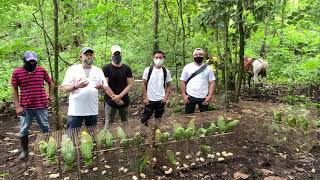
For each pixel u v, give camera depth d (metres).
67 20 9.27
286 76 12.25
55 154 4.61
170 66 9.74
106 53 10.46
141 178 5.09
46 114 5.93
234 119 6.12
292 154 6.25
